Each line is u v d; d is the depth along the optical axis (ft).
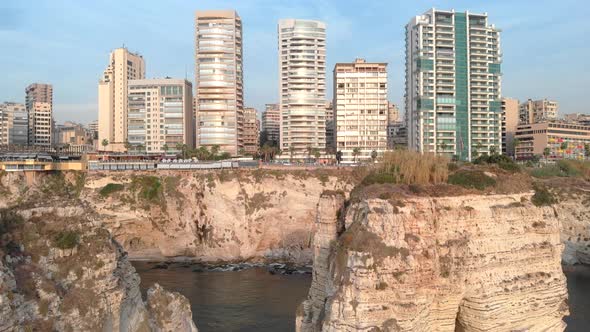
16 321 83.35
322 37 577.43
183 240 345.92
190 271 302.86
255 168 366.02
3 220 98.48
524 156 604.08
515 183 146.00
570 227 309.01
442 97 536.42
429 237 126.82
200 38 537.65
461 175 144.97
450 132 536.42
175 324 135.85
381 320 116.06
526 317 135.54
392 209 124.57
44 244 100.42
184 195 349.00
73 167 374.43
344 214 146.72
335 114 570.46
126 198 351.67
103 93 649.61
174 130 594.65
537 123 594.24
